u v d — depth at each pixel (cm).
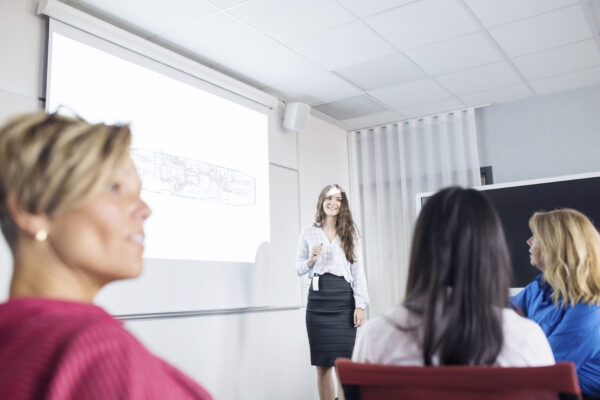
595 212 355
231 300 339
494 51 355
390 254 496
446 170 472
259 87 412
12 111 236
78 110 260
